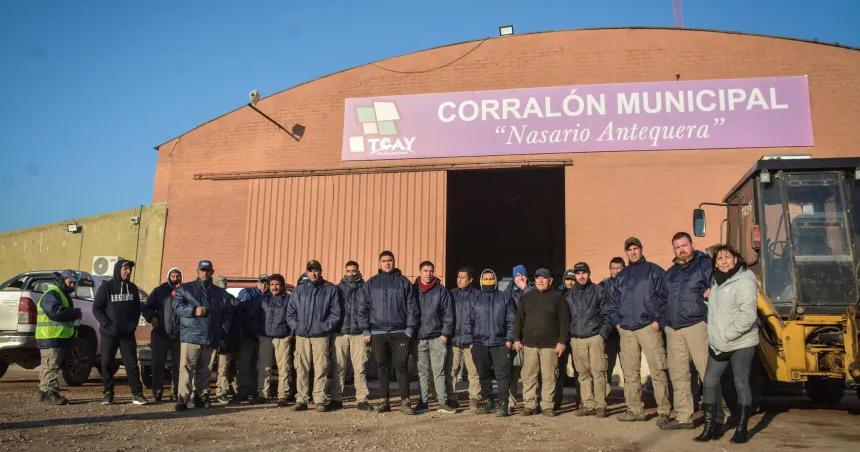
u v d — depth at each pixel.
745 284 6.35
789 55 15.24
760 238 8.31
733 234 9.60
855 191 8.20
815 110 14.96
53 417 7.64
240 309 9.95
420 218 16.39
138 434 6.64
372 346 9.15
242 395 9.84
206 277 9.01
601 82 15.91
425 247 16.22
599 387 8.20
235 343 9.88
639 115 15.59
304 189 17.30
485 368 8.48
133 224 18.78
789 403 9.69
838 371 7.72
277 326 9.35
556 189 23.22
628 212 15.24
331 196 17.08
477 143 16.33
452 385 9.31
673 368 7.23
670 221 15.03
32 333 10.62
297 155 17.50
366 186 16.88
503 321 8.41
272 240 17.28
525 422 7.74
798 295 8.01
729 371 7.82
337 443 6.27
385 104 17.05
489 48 16.66
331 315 8.80
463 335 8.68
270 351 9.74
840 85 14.96
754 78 15.26
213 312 8.88
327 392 8.85
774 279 8.17
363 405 8.80
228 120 18.23
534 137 16.00
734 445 6.24
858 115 14.80
